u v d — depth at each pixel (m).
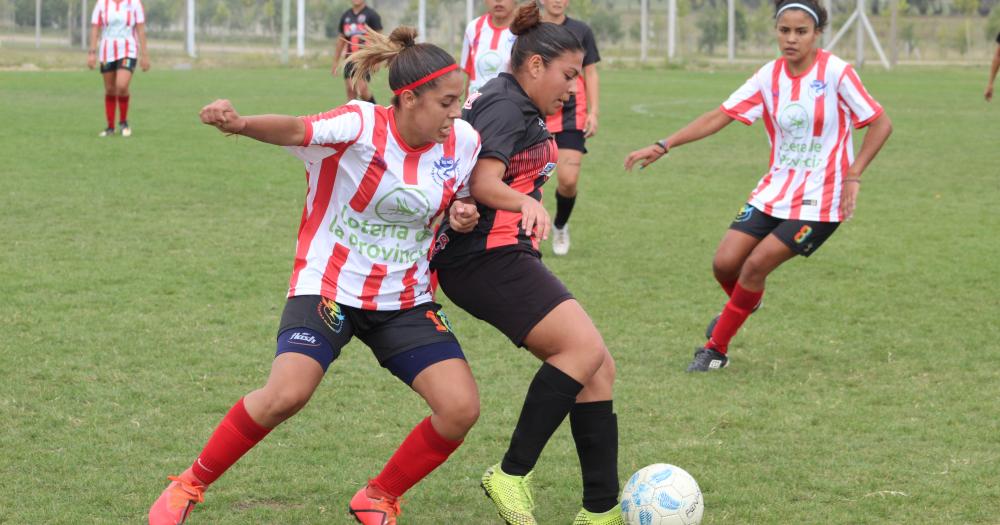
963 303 11.41
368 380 8.59
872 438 7.46
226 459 5.61
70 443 7.08
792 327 10.45
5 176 17.81
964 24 81.06
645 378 8.79
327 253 5.70
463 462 6.98
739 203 17.53
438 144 5.61
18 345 9.12
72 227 14.14
